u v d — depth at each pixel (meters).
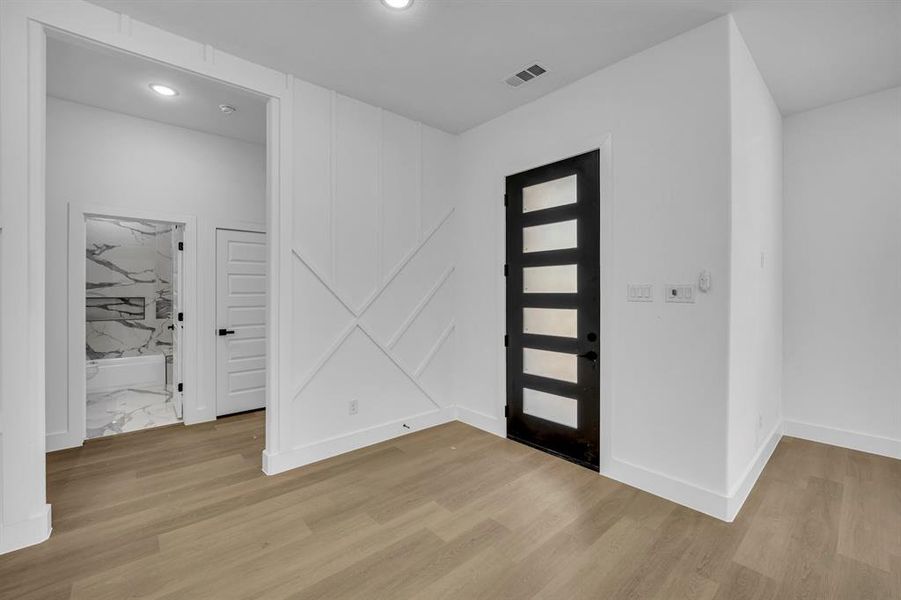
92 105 3.54
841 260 3.37
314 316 3.14
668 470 2.53
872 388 3.23
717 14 2.30
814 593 1.71
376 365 3.53
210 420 4.18
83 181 3.51
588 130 2.98
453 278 4.15
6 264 1.97
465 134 4.06
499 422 3.68
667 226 2.53
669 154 2.53
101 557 1.95
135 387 5.86
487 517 2.32
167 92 3.32
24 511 2.02
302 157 3.06
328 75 3.00
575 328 3.09
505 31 2.49
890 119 3.15
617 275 2.79
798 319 3.57
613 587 1.76
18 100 2.00
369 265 3.48
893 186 3.14
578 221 3.06
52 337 3.34
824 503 2.43
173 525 2.23
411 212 3.79
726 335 2.29
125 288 6.18
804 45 2.56
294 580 1.81
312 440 3.12
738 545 2.04
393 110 3.58
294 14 2.33
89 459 3.15
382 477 2.84
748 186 2.59
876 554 1.95
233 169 4.36
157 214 3.88
